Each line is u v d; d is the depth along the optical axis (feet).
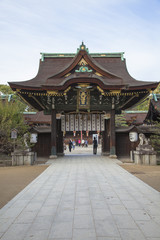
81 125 71.77
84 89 63.82
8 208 20.38
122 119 125.39
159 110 63.82
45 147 67.36
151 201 22.11
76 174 38.29
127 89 58.70
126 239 14.01
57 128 72.18
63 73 61.98
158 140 57.21
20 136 59.62
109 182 31.45
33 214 18.72
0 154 57.72
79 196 24.17
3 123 56.70
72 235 14.65
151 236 14.39
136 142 64.75
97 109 66.08
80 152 104.58
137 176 36.24
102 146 75.31
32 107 77.56
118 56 72.79
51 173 39.52
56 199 23.11
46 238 14.30
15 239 14.24
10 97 95.30
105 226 16.01
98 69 62.18
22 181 33.06
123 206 20.53
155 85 57.31
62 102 65.26
